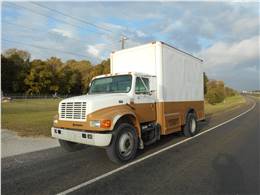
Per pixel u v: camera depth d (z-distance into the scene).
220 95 50.78
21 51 84.62
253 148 8.38
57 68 84.50
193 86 11.27
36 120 15.93
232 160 6.89
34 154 7.62
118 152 6.50
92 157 7.28
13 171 6.01
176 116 9.60
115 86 7.95
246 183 5.18
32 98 68.00
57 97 75.31
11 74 75.12
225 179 5.40
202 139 10.12
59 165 6.50
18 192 4.80
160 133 8.59
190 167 6.26
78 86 91.12
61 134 6.99
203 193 4.70
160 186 5.04
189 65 10.91
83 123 6.45
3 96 61.44
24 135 10.72
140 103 7.73
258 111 27.30
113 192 4.77
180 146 8.73
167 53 9.07
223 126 14.33
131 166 6.37
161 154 7.57
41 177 5.60
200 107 12.03
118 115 6.53
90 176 5.65
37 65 76.62
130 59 9.31
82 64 93.88
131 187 5.00
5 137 10.35
